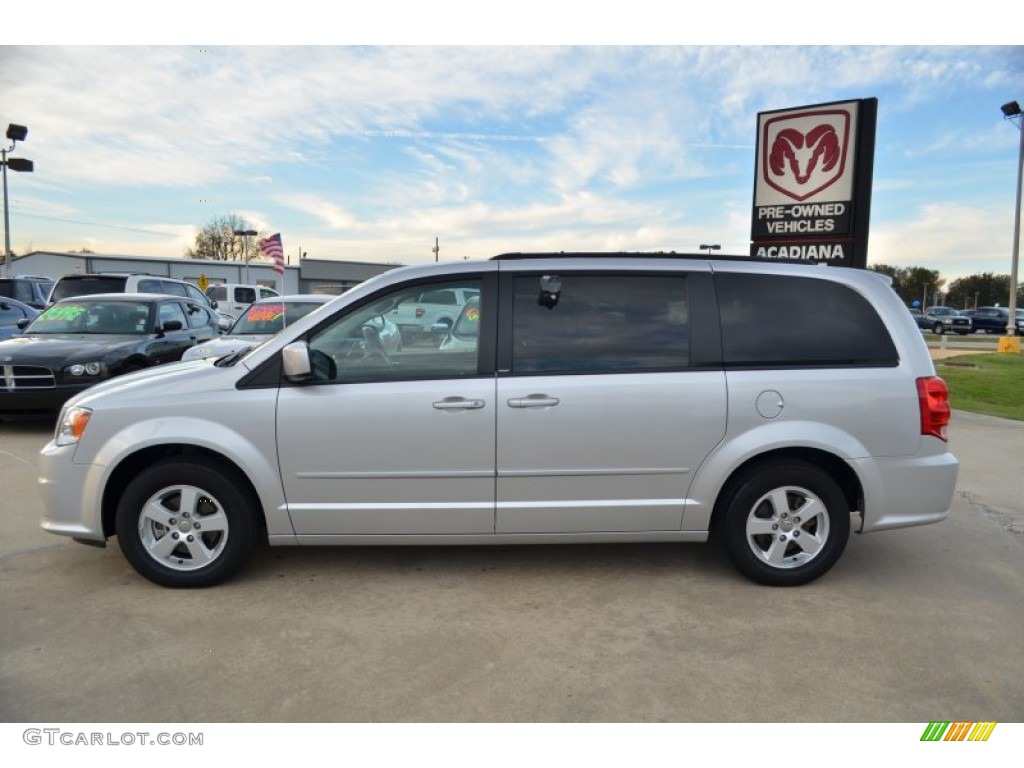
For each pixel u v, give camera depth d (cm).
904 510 405
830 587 415
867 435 399
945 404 407
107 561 442
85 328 948
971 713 292
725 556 459
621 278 408
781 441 395
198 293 1595
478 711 291
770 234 1108
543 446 393
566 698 300
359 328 400
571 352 398
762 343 404
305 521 397
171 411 389
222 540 400
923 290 9938
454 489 396
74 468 392
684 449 397
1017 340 2156
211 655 332
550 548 473
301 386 391
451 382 392
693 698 301
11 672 316
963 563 455
